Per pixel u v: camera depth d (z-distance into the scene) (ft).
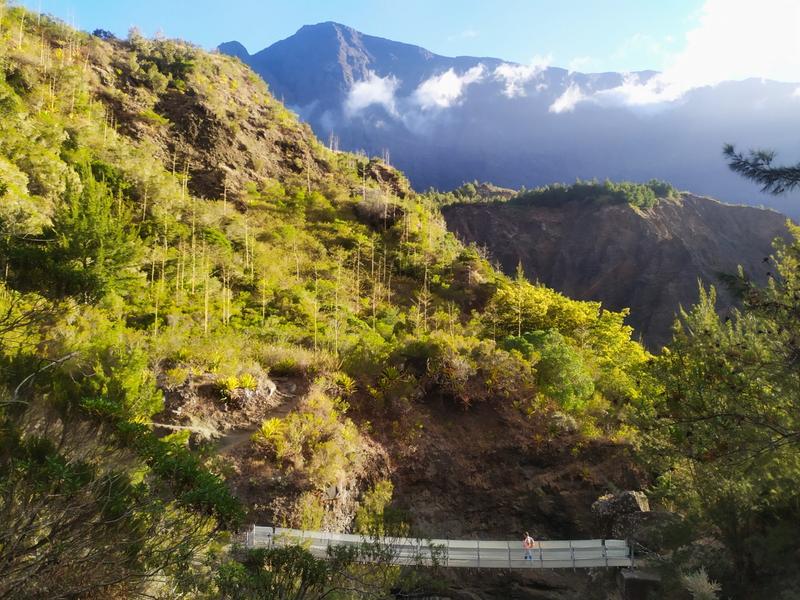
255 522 42.34
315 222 171.32
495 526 57.57
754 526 36.50
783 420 27.30
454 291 148.36
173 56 219.00
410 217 184.24
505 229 451.94
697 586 34.42
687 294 350.43
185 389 52.16
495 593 45.80
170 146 174.40
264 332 79.97
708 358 31.45
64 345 30.83
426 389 66.59
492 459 62.18
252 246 133.49
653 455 37.04
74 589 13.15
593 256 406.41
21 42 159.33
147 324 68.33
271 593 20.93
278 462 47.19
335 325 94.43
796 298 23.71
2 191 61.82
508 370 71.36
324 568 23.50
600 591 45.29
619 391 82.89
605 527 54.65
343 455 52.06
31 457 16.63
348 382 62.18
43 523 13.46
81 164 109.91
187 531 17.54
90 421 21.33
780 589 32.07
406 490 56.34
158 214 120.26
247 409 53.78
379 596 26.50
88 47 188.65
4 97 108.58
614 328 118.52
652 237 393.50
